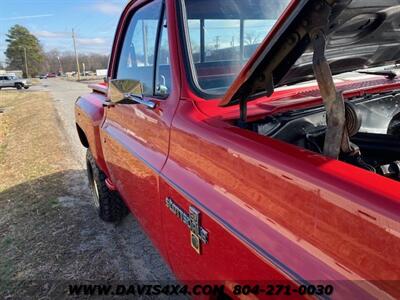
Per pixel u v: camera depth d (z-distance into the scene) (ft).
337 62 5.00
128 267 10.02
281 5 6.49
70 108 53.06
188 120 4.94
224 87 5.56
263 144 3.71
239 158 3.80
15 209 14.48
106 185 11.30
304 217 3.04
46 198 15.21
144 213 6.64
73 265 10.25
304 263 2.96
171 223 5.27
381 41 4.70
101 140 9.91
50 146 25.62
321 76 3.32
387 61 5.82
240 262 3.67
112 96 6.46
